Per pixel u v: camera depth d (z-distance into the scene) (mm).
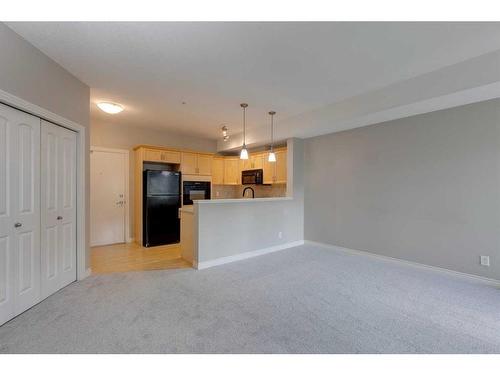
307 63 2672
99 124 4867
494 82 2443
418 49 2408
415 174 3600
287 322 2133
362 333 1972
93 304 2430
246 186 6848
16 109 2180
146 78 3020
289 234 4891
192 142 6293
